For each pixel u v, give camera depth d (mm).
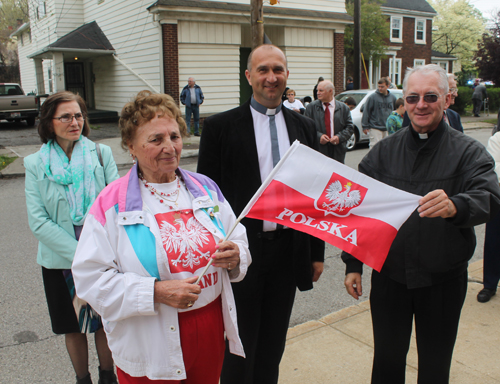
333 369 2811
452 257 1960
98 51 16766
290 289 2398
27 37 26812
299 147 1933
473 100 23125
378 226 1905
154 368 1592
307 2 16484
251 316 2314
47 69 21812
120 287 1526
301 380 2709
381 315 2143
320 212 1928
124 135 1681
